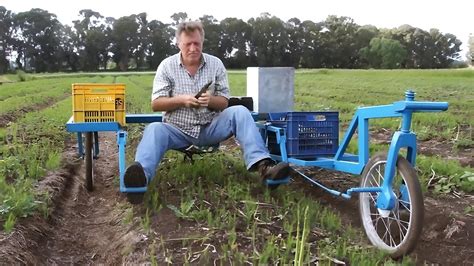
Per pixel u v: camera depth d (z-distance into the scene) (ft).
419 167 22.39
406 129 13.62
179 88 18.28
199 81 18.29
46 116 43.86
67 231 17.33
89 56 378.12
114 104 18.30
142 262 13.08
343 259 12.95
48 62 380.17
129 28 374.43
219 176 19.34
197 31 17.81
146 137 17.37
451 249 14.32
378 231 15.29
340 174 21.56
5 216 15.81
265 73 19.62
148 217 15.48
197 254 13.07
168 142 17.83
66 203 20.01
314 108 49.98
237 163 21.76
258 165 16.89
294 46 360.48
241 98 19.79
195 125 17.99
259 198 17.43
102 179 23.98
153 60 383.65
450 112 47.70
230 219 14.67
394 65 336.49
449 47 361.51
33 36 373.81
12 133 32.96
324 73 188.44
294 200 17.62
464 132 35.12
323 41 355.36
